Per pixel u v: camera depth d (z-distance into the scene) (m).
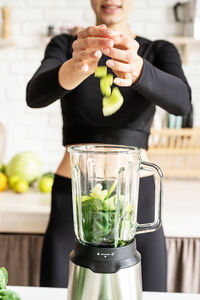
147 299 0.76
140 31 2.66
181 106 1.03
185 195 1.79
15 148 2.84
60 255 1.14
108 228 0.63
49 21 2.70
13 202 1.60
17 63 2.77
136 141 1.15
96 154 0.61
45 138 2.83
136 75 0.87
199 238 1.51
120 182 0.62
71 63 0.84
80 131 1.15
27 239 1.57
